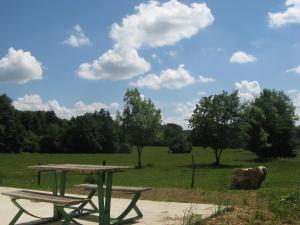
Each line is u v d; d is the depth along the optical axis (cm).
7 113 10594
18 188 1808
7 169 5238
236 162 5959
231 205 1078
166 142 13838
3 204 1180
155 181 2934
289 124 7025
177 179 3084
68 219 780
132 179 3212
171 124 14525
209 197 1393
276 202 1090
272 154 7006
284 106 7756
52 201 757
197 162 6216
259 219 908
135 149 12356
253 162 5875
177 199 1385
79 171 817
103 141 11644
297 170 3794
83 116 11888
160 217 958
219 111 5541
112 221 873
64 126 12281
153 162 6662
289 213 946
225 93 5634
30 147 11125
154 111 6166
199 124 5616
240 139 5709
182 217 948
